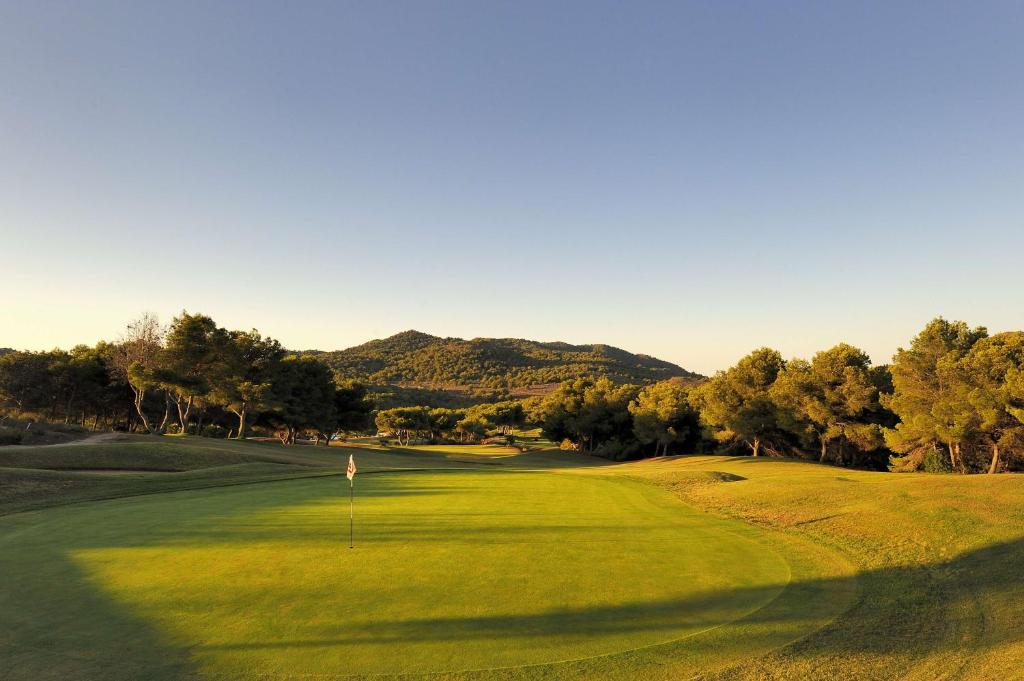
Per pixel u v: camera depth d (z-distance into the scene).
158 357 56.38
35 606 10.78
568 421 90.50
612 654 8.77
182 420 60.03
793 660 8.61
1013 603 10.56
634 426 75.56
